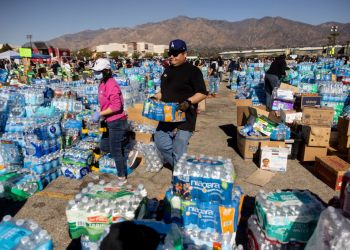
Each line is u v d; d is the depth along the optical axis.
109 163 5.50
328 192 4.78
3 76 16.94
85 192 3.21
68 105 7.32
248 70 18.97
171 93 4.05
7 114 6.09
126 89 9.39
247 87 13.75
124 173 4.96
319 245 2.41
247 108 7.69
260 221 3.00
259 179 5.20
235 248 3.09
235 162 6.13
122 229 2.13
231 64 24.05
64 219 3.95
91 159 5.60
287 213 2.85
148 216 3.38
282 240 2.82
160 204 3.73
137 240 2.02
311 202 3.06
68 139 5.73
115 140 4.65
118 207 2.93
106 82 4.38
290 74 14.90
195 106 4.02
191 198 3.09
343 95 8.57
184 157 3.47
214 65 22.36
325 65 20.38
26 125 5.51
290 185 5.04
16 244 2.16
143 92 11.87
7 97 6.37
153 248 2.05
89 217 2.86
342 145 5.71
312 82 12.77
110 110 4.39
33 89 7.42
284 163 5.57
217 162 3.28
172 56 3.91
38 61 37.06
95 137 6.41
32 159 4.89
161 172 5.54
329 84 10.17
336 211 2.62
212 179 3.00
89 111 7.35
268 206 2.99
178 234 2.33
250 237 3.15
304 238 2.81
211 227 3.05
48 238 2.33
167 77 4.10
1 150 5.21
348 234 2.26
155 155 5.54
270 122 6.27
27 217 4.01
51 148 5.14
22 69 25.17
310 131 5.82
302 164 6.02
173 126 4.12
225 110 12.21
